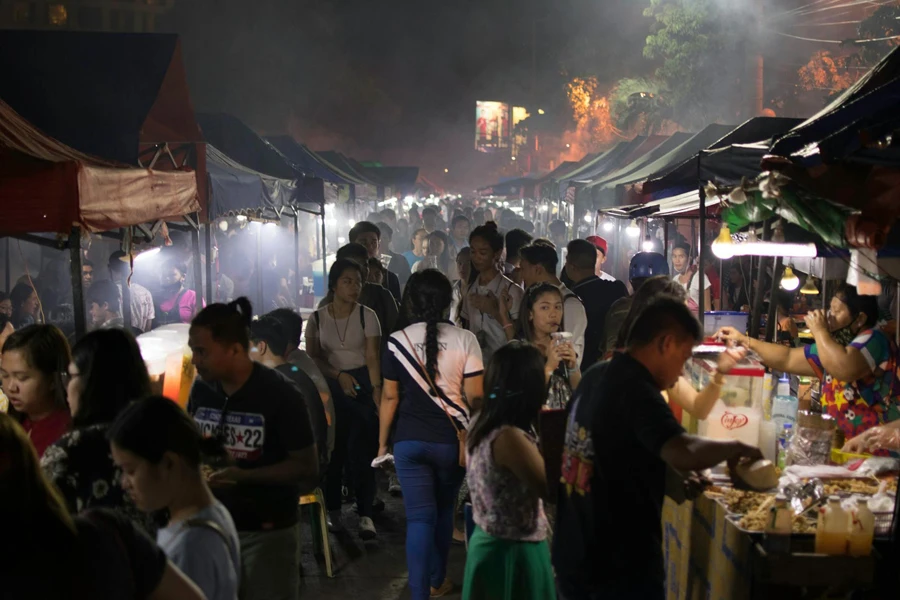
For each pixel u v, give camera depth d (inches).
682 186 293.7
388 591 205.0
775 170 127.5
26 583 69.5
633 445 112.4
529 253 223.0
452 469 181.5
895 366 166.4
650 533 114.6
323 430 193.8
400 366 182.4
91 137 307.3
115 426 93.3
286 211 526.3
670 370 115.6
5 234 175.0
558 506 123.7
